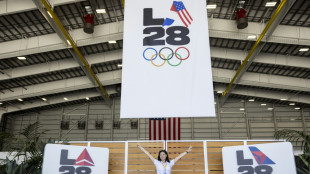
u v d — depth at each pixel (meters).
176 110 4.25
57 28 11.03
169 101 4.30
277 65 15.19
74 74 16.78
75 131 20.53
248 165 4.88
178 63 4.50
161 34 4.69
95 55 14.98
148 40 4.66
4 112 19.06
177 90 4.36
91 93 19.61
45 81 16.91
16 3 9.84
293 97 18.61
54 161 4.64
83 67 14.54
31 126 6.04
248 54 13.05
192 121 20.41
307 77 16.17
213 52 14.63
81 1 10.80
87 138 20.36
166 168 4.59
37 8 9.78
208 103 4.28
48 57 14.28
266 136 19.89
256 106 20.81
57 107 21.23
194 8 4.88
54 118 20.98
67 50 13.88
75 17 11.92
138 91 4.36
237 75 15.59
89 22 11.42
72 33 12.61
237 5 11.23
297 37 11.60
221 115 20.62
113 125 20.52
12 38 12.38
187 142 5.92
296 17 11.27
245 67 14.70
